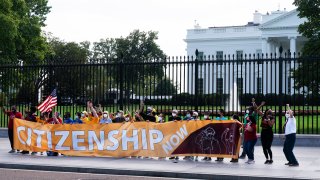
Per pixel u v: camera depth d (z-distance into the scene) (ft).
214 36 220.02
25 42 130.72
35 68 71.36
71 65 67.87
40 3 144.56
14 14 122.72
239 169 41.50
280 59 59.31
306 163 45.24
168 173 39.78
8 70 74.08
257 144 62.23
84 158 49.55
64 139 51.83
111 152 50.26
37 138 52.85
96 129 50.93
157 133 48.80
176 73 63.41
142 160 48.16
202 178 38.75
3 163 45.09
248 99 107.55
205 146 47.44
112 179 37.91
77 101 76.69
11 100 75.15
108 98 74.23
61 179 37.45
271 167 42.80
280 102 60.13
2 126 80.23
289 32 197.77
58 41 192.54
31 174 40.24
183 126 48.14
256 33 213.46
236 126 46.73
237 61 61.11
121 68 64.59
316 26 96.02
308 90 71.31
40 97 75.20
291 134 43.24
